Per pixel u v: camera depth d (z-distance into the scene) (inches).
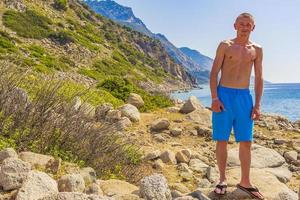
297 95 2167.8
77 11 2148.1
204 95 1923.0
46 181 102.4
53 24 1612.9
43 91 170.1
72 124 167.3
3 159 120.6
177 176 183.9
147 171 187.6
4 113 156.1
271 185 138.9
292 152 224.5
